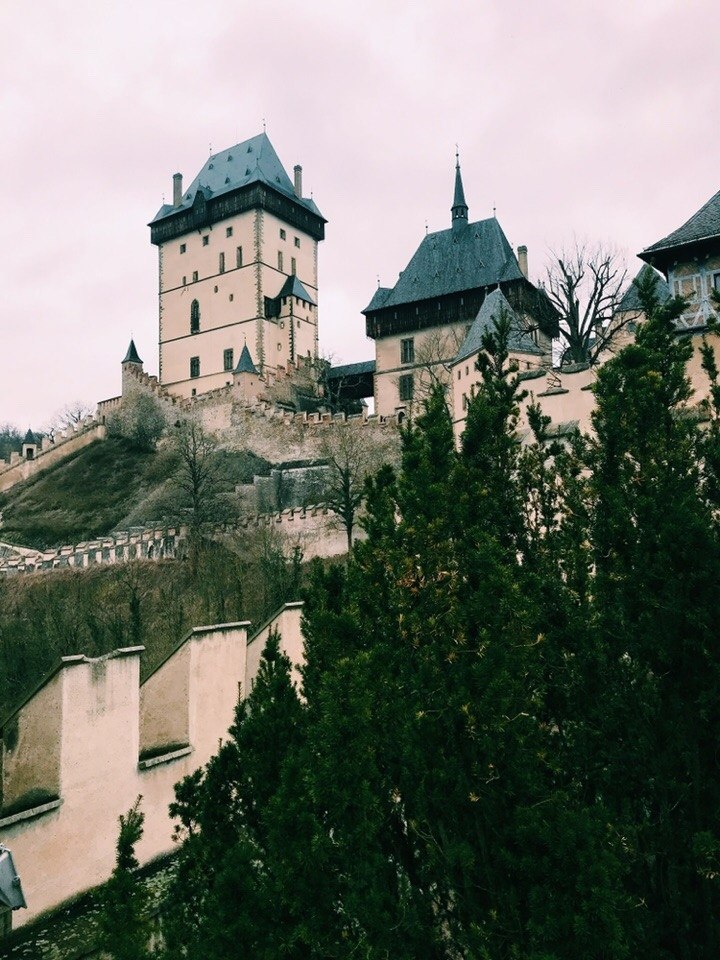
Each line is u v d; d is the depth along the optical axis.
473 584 5.43
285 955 5.25
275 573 41.84
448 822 5.25
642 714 5.63
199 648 10.18
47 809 7.82
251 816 6.53
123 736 8.82
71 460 77.31
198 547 49.94
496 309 51.31
